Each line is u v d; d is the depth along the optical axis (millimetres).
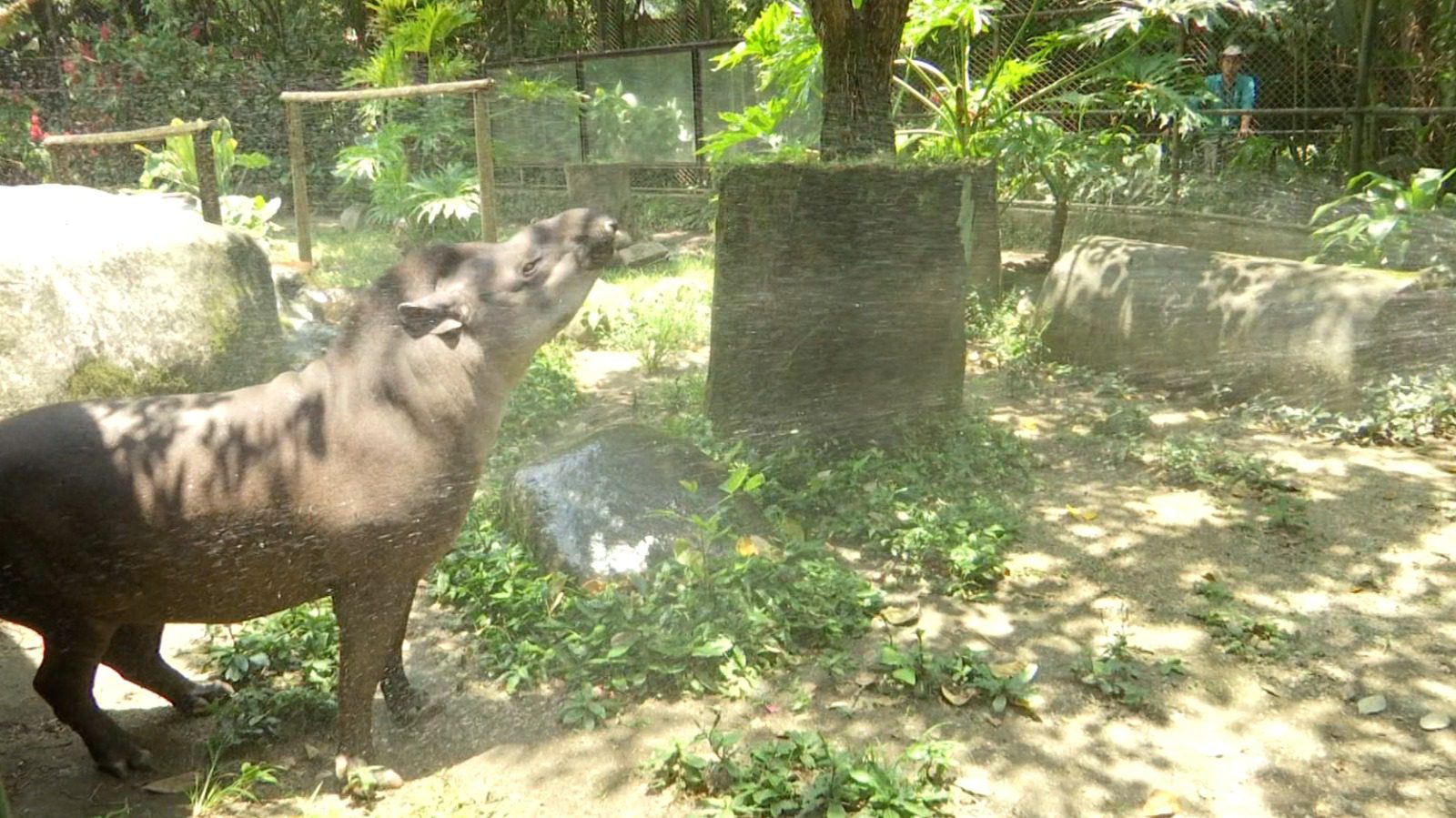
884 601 4320
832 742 3504
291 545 3021
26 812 3139
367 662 3221
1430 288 6574
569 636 3980
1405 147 9461
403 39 10953
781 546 4605
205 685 3695
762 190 5703
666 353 7848
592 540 4461
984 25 9008
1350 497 5387
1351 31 9406
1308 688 3832
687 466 4910
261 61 11398
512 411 6230
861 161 5938
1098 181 9938
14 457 2881
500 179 10961
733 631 3959
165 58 10680
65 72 10359
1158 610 4363
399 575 3170
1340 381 6461
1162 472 5746
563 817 3158
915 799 3135
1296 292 6801
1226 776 3375
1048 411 6777
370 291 3182
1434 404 6277
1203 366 7008
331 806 3182
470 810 3164
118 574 2965
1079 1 10688
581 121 12055
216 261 4766
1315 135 9930
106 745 3295
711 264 9852
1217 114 10172
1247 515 5199
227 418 3039
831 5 6531
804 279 5750
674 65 12812
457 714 3668
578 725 3592
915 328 5797
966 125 8977
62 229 4340
